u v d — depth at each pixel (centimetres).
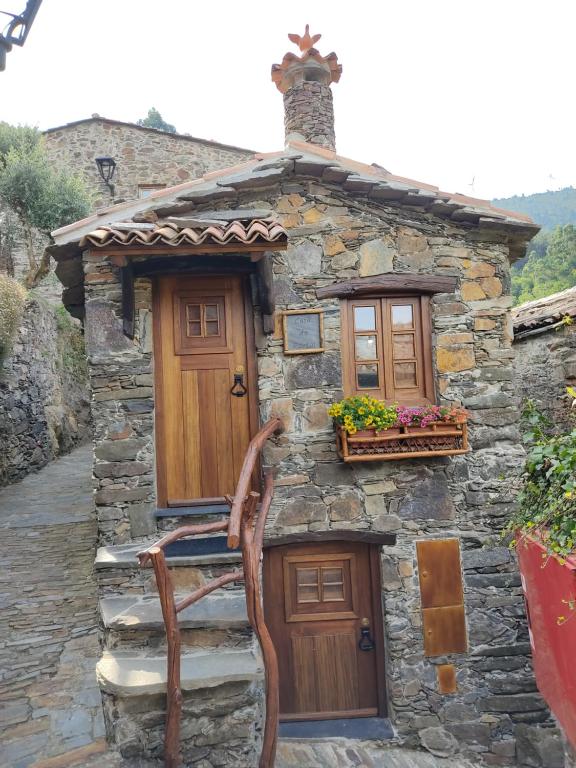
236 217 407
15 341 899
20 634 447
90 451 1152
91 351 406
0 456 834
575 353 582
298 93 615
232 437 425
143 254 338
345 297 431
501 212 420
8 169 973
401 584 414
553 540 310
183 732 310
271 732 300
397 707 405
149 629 342
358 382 430
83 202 1027
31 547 611
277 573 423
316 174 424
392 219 431
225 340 429
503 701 408
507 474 422
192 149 1346
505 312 434
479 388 428
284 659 421
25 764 312
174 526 408
